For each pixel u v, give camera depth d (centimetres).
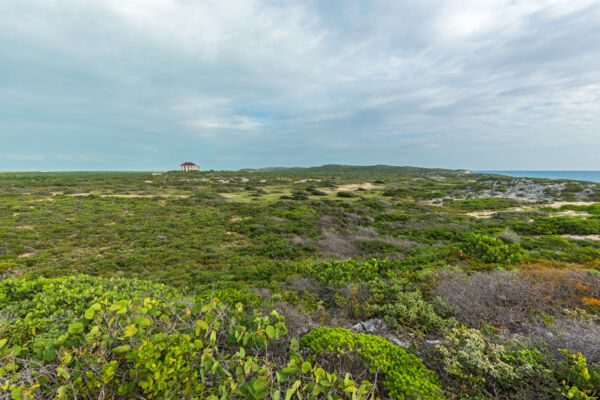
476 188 4166
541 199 3184
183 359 219
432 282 561
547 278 503
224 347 280
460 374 276
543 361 279
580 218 1875
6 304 396
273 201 3030
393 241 1386
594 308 397
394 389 254
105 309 253
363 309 475
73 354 211
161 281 870
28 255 1178
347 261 774
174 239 1484
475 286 485
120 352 211
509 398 257
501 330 360
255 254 1264
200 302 282
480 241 827
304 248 1320
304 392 226
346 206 2783
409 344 363
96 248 1309
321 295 599
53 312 361
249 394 197
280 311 405
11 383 190
